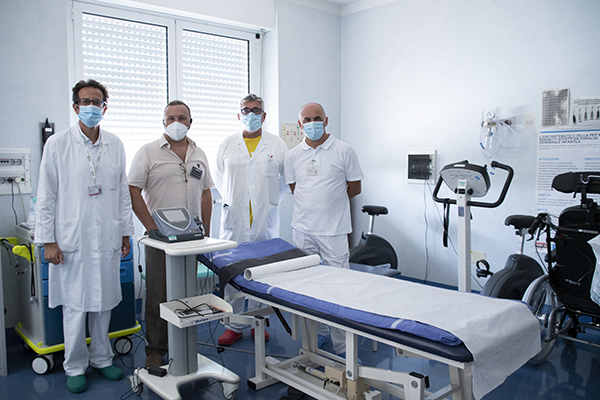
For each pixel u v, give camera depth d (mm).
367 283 2031
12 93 2943
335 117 4758
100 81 3404
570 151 3223
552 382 2424
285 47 4234
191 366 2275
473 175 2527
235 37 4113
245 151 2980
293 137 4332
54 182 2246
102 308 2332
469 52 3752
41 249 2529
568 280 2426
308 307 1842
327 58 4621
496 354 1475
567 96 3219
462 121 3834
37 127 3049
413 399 1560
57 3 3115
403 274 4379
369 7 4461
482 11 3652
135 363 2664
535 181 3406
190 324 1969
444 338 1407
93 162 2301
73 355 2346
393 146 4363
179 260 2189
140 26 3584
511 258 2848
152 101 3670
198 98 3938
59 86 3141
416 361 2701
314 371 2256
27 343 2713
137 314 3561
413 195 4238
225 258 2455
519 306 1707
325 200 2730
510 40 3504
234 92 4191
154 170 2572
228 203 3000
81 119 2252
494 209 3654
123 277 2859
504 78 3553
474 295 1848
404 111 4246
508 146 3535
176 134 2557
